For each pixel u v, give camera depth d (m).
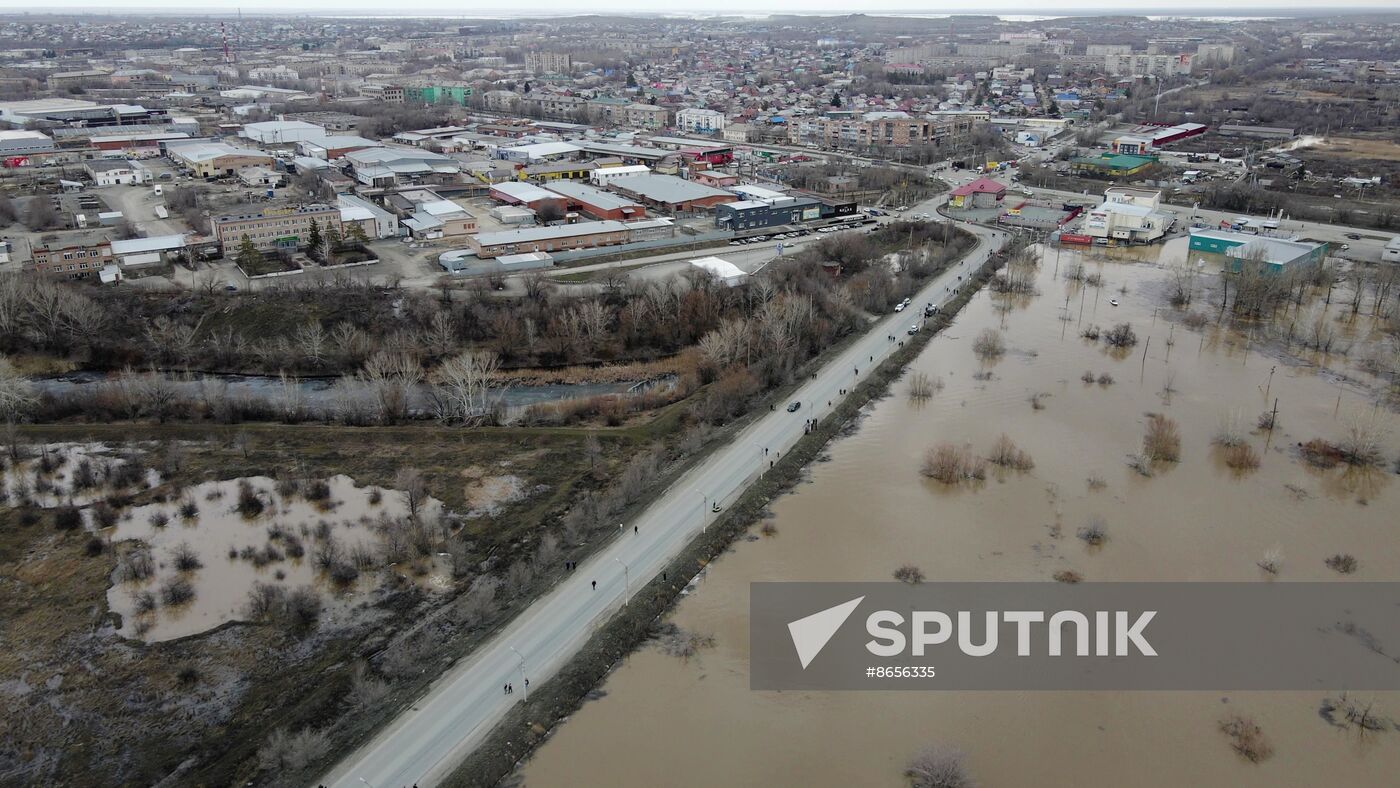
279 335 173.25
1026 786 74.62
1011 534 110.50
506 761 76.19
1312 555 105.75
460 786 73.19
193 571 103.25
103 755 77.62
